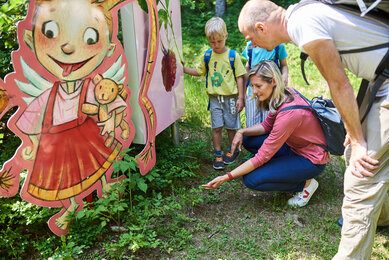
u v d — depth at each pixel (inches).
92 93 99.4
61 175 97.4
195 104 194.1
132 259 99.1
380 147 77.3
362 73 77.0
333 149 113.8
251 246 104.3
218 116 149.1
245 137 136.6
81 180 102.3
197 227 111.7
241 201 126.3
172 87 142.3
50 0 84.5
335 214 118.9
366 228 81.0
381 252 101.3
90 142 102.0
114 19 99.5
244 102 149.5
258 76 110.3
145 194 126.4
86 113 99.3
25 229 106.0
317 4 72.8
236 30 353.4
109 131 106.8
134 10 108.7
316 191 131.3
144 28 114.4
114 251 100.5
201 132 174.4
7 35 114.6
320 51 71.1
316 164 115.3
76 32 91.0
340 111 75.7
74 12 89.6
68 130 96.0
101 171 107.3
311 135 113.2
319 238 106.9
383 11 72.4
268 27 80.7
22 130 86.9
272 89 111.3
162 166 136.9
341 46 73.5
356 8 71.9
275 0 417.1
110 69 102.1
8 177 87.8
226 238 107.3
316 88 223.1
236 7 421.1
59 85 91.3
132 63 114.2
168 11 132.7
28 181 91.8
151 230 105.8
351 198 82.4
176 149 149.1
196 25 368.8
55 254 92.0
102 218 101.9
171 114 143.7
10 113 126.4
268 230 111.6
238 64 143.8
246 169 114.7
